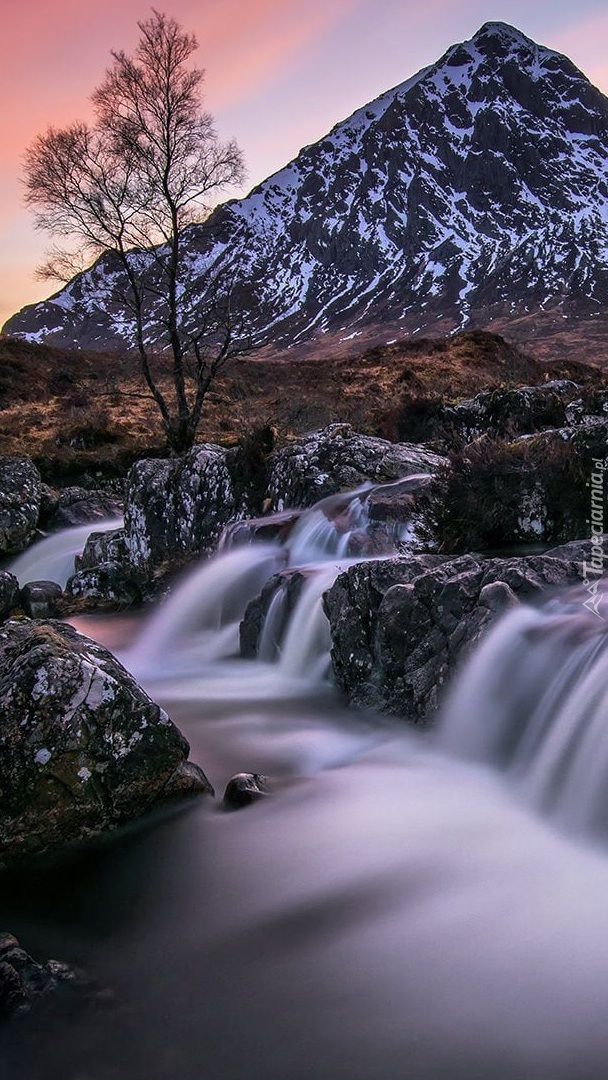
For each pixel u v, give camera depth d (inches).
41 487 1002.1
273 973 228.7
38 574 869.8
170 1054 198.7
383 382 1724.9
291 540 636.7
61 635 333.1
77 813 285.3
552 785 297.0
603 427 508.1
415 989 219.5
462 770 335.6
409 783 328.5
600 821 271.3
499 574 374.0
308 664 468.4
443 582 385.7
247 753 376.2
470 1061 194.7
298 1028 207.2
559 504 498.3
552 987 216.2
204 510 771.4
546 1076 189.5
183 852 288.8
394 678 391.5
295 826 299.9
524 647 337.1
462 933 239.3
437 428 906.7
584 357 7529.5
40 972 213.3
